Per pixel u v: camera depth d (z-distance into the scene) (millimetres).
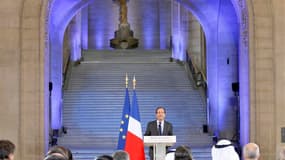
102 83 29188
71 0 23422
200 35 31516
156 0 39875
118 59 34500
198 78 28828
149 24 39938
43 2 15648
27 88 15414
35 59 15477
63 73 28891
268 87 16000
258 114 15961
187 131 25203
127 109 11906
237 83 22922
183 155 7602
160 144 10164
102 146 23516
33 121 15375
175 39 34125
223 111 23750
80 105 26797
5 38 15469
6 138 15289
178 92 28328
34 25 15539
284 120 15953
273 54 16047
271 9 16109
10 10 15539
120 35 20562
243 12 16609
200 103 27328
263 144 15891
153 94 28062
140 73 30500
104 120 25734
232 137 23031
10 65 15422
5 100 15352
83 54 35312
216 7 23266
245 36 16516
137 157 11141
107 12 39625
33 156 15297
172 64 32562
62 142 23562
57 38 24578
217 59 24000
